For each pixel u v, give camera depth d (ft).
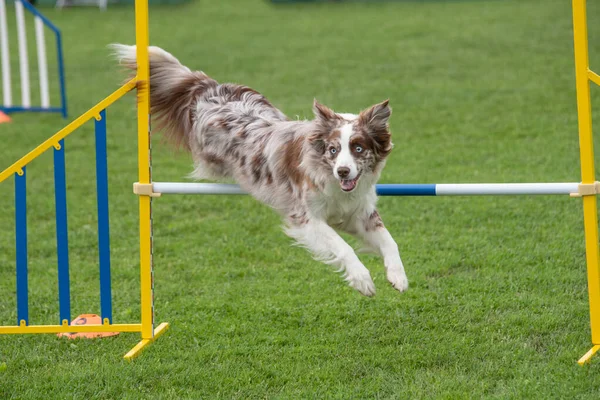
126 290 34.83
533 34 90.94
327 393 24.67
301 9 119.03
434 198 46.21
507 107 65.82
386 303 32.22
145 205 28.30
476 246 38.42
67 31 106.93
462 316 30.58
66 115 69.21
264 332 29.81
